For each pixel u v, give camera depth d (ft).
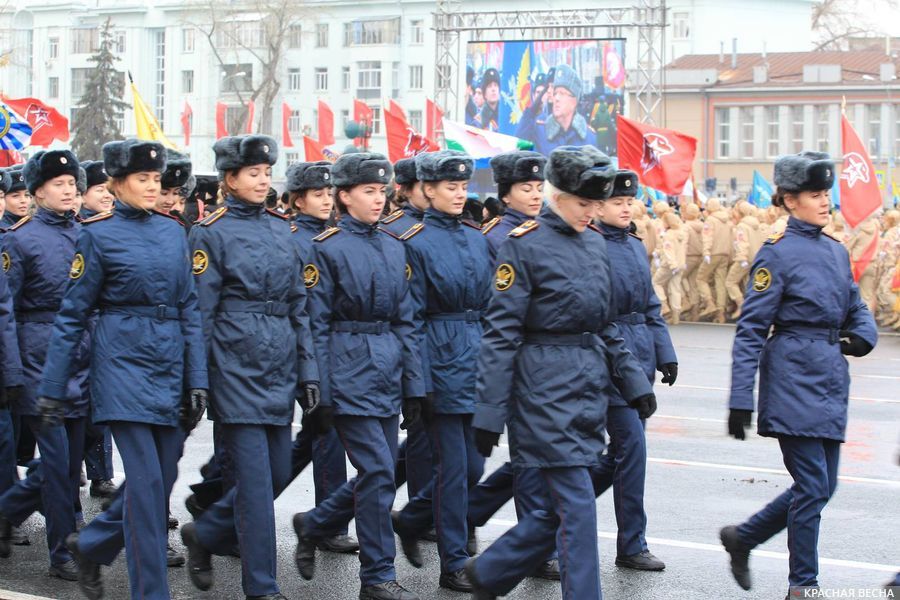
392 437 23.57
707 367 57.11
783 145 192.34
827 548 26.76
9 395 24.30
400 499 31.35
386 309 23.36
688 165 67.56
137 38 244.42
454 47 226.58
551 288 19.70
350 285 23.06
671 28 227.61
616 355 20.56
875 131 187.52
